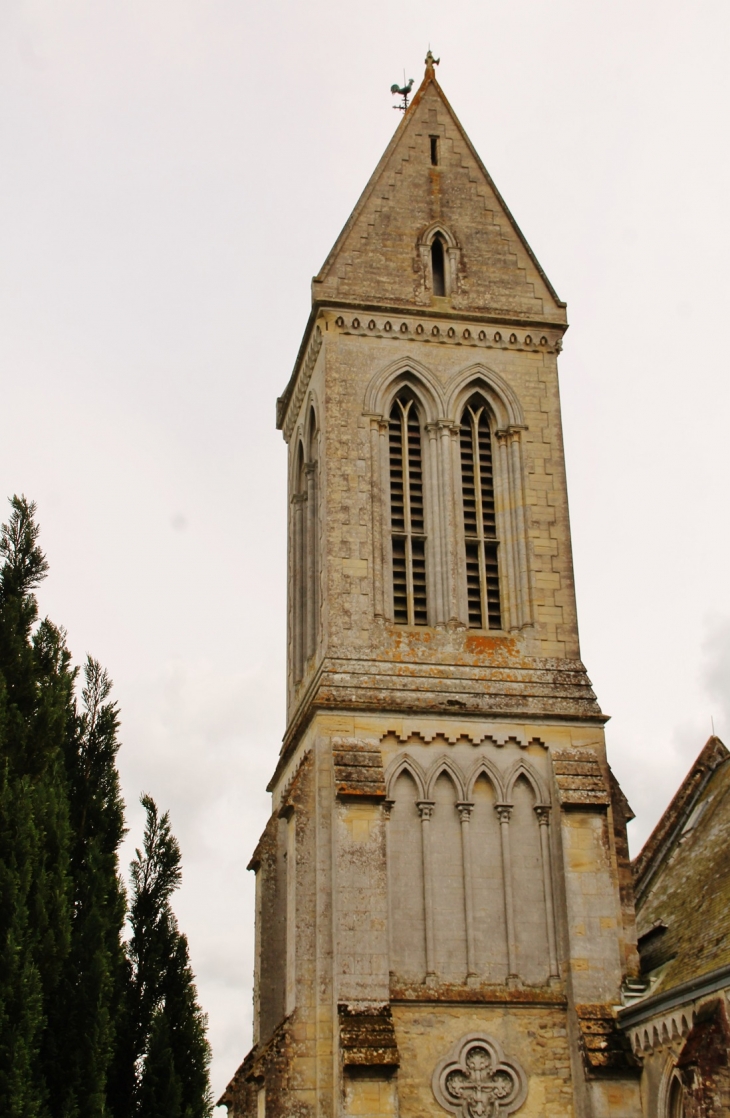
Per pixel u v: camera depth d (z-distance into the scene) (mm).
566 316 60812
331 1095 46562
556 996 49219
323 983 48156
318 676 53625
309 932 49062
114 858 48438
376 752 51250
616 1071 46594
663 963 48438
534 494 57781
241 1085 54906
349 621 54125
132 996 49438
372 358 58500
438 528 56562
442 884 50375
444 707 52406
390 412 58469
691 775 59625
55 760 45344
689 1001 42875
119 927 47062
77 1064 41438
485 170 63156
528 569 56438
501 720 52750
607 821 51281
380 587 55000
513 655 54750
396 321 59188
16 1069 37062
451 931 49781
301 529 63156
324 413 57625
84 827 49438
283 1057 47062
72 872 46719
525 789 52312
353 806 49750
